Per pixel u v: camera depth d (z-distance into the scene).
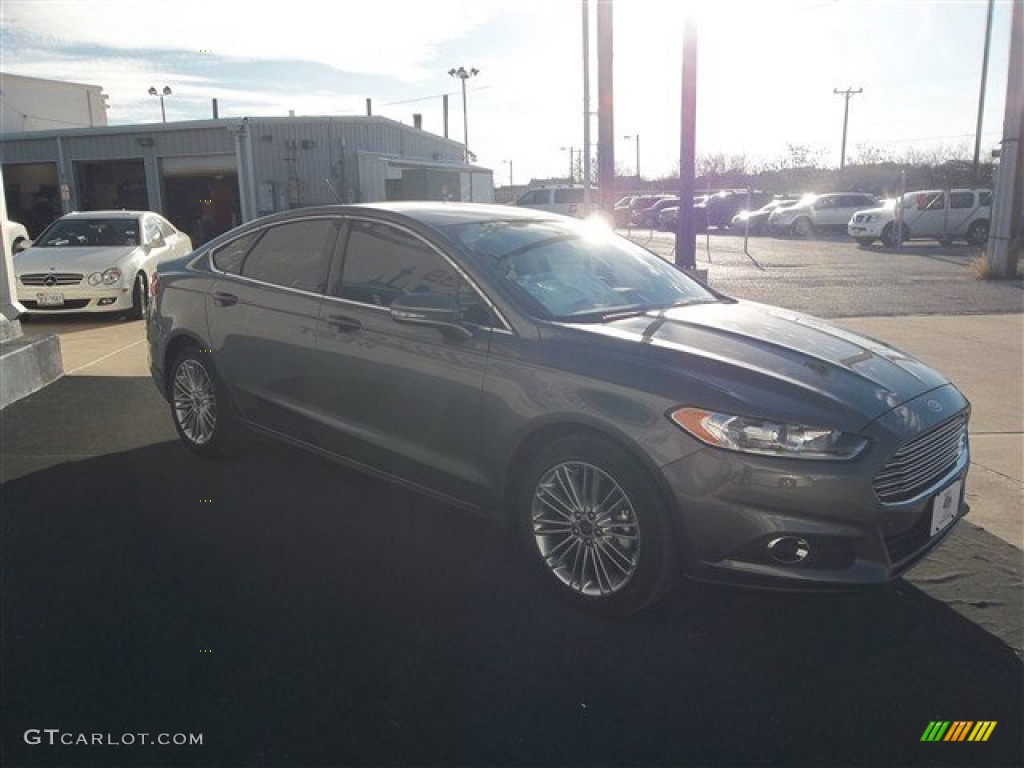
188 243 14.16
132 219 12.44
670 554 3.25
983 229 25.80
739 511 3.10
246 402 4.93
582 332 3.61
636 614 3.50
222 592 3.61
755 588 3.15
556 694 2.94
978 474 5.28
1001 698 2.98
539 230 4.52
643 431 3.21
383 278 4.26
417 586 3.70
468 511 3.92
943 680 3.08
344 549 4.06
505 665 3.11
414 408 4.00
